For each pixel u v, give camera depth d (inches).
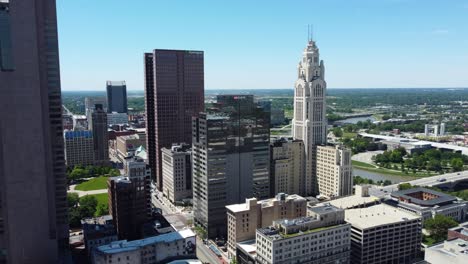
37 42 6919.3
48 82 7440.9
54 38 7381.9
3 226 7003.0
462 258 7662.4
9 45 6619.1
